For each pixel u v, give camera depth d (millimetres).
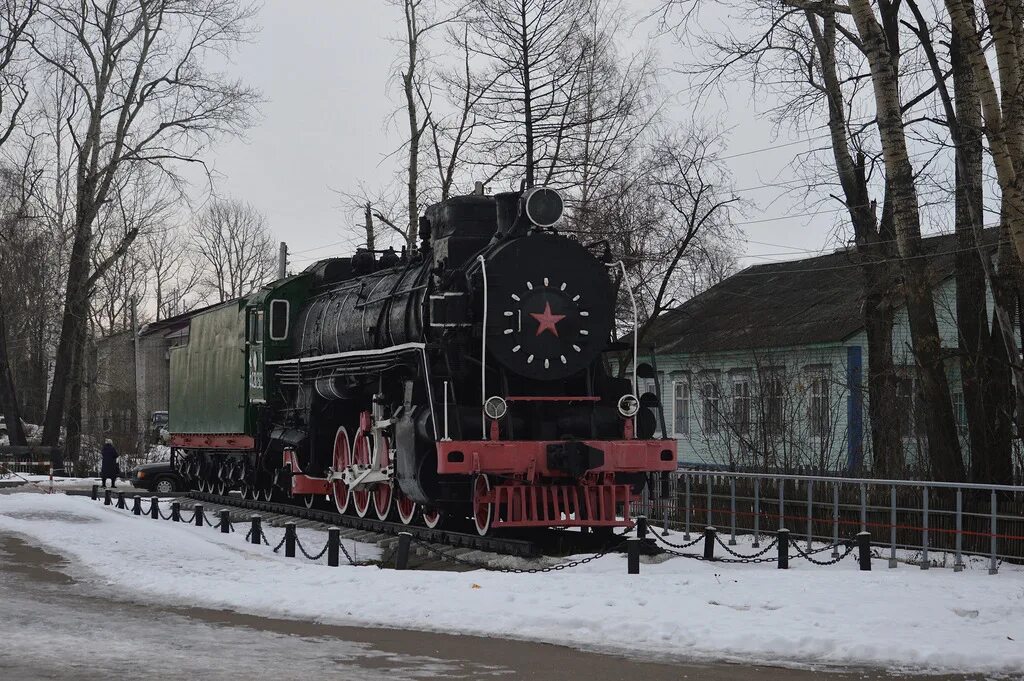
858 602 11070
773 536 17703
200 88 39531
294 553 16000
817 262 35500
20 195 46469
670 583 12094
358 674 8422
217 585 12477
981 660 9016
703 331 34500
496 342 16078
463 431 15570
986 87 15430
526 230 16875
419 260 18594
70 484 36719
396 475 17109
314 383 20906
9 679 8047
